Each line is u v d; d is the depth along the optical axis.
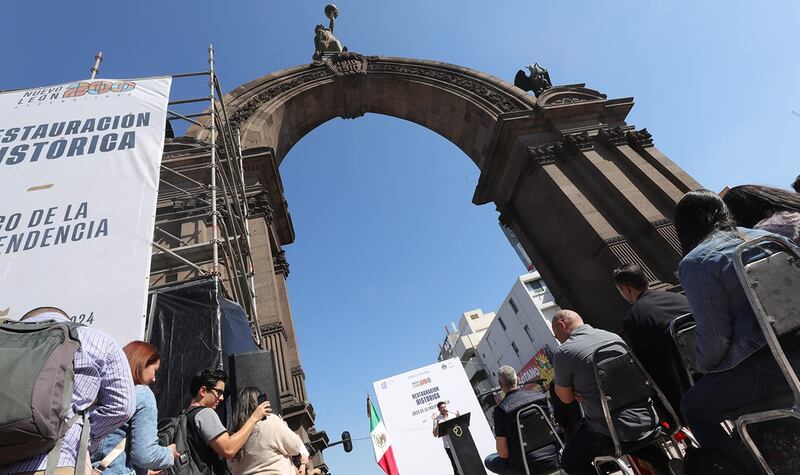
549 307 41.06
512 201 16.23
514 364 47.88
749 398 1.88
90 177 5.11
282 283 11.95
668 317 3.02
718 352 1.91
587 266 12.94
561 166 14.34
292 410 7.99
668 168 13.63
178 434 3.21
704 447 2.12
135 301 4.16
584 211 12.90
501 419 4.54
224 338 5.40
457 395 10.44
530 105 16.25
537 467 4.27
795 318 1.69
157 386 4.63
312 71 17.69
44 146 5.35
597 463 2.96
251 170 12.54
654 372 3.12
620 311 11.76
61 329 1.87
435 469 9.70
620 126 15.36
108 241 4.57
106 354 2.12
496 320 49.84
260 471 3.19
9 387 1.55
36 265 4.31
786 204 2.34
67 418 1.81
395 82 18.33
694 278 2.01
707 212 2.21
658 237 11.83
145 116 6.00
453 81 18.00
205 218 9.99
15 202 4.76
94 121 5.78
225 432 3.23
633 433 2.78
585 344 3.04
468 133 18.30
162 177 10.73
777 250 1.89
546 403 4.66
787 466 1.75
